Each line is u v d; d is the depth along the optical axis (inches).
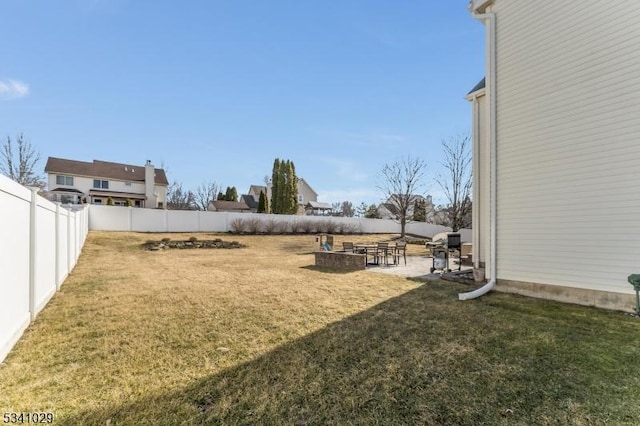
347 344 151.5
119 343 151.7
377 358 135.9
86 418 93.7
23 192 157.4
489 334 162.9
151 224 809.5
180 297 240.5
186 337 160.2
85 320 184.7
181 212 850.8
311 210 1779.0
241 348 146.9
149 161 1307.8
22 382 114.1
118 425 90.8
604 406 99.3
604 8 204.7
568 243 220.4
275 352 142.6
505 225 257.3
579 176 215.2
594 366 126.0
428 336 161.3
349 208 1854.1
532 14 241.1
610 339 153.8
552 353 138.7
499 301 228.8
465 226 888.9
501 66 262.2
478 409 98.5
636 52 192.5
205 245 647.8
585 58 212.8
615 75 200.4
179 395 107.0
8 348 137.0
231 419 94.0
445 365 128.7
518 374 120.4
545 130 232.5
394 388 111.5
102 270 354.0
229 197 1765.5
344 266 402.9
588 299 211.2
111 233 703.7
